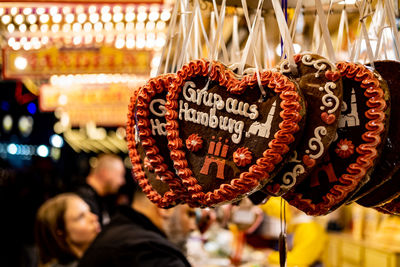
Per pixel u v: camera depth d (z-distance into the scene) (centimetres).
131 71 406
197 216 321
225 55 138
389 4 134
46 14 326
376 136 113
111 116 682
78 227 313
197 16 150
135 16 335
